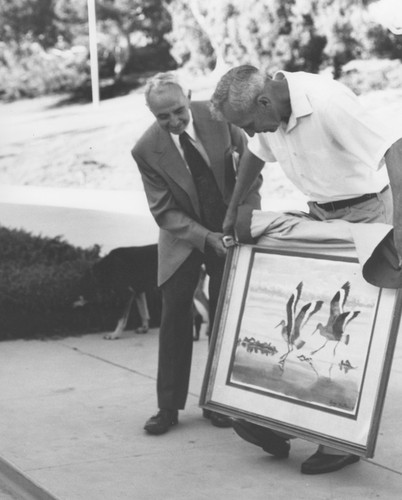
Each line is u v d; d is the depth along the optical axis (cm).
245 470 376
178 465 384
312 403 351
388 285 332
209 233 409
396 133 325
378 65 604
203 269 610
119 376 540
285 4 648
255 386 369
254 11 664
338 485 356
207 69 704
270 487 355
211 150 415
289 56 650
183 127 399
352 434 338
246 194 400
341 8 619
